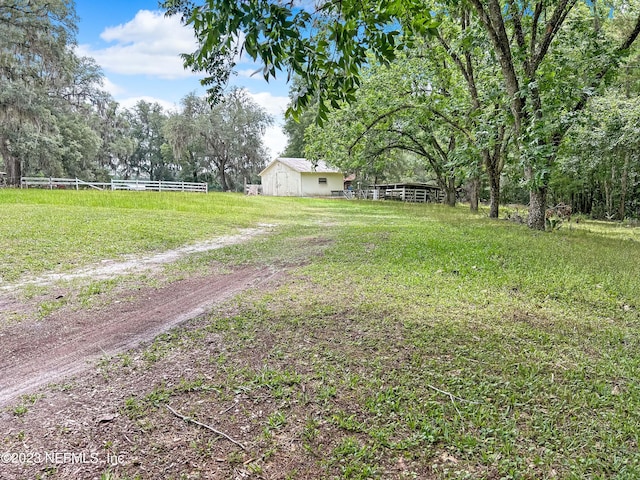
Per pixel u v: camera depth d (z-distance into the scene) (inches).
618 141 538.0
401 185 1318.9
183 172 1894.7
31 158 1080.2
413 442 78.8
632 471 70.6
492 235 379.2
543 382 102.4
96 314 156.0
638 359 116.7
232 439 80.2
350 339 130.1
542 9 445.4
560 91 391.5
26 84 828.6
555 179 704.4
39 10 798.5
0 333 135.3
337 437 80.9
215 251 297.6
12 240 277.6
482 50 469.1
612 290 187.6
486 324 144.7
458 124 592.1
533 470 71.4
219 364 112.4
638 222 690.2
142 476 69.7
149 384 101.7
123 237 320.2
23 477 68.9
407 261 254.1
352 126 660.1
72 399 94.7
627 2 481.4
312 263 254.5
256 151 1722.4
